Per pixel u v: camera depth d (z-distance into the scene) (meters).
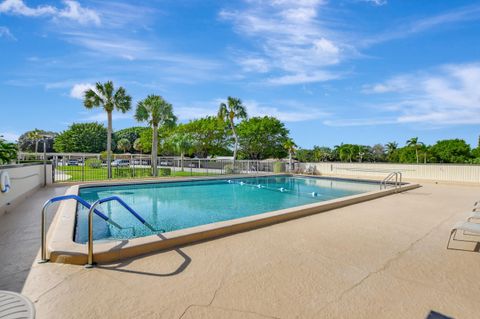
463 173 15.37
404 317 2.25
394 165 18.20
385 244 4.14
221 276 2.96
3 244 4.00
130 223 6.75
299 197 11.39
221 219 7.44
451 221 5.65
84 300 2.44
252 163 21.97
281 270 3.14
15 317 1.94
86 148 60.66
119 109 18.08
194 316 2.21
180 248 3.85
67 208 5.98
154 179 13.85
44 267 3.15
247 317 2.21
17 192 7.58
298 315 2.25
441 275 3.06
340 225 5.27
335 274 3.05
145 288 2.67
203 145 37.25
